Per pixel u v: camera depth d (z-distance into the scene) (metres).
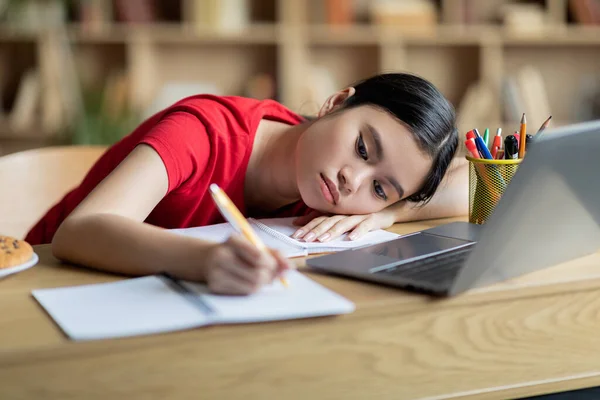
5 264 0.88
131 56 3.41
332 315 0.76
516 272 0.87
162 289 0.80
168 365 0.70
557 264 0.94
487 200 1.19
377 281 0.85
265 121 1.42
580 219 0.87
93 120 3.30
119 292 0.79
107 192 0.99
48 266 0.94
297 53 3.49
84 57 3.54
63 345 0.67
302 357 0.76
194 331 0.71
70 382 0.68
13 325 0.71
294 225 1.23
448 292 0.79
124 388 0.69
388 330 0.79
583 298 0.90
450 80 3.84
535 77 3.62
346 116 1.24
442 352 0.82
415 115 1.22
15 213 1.63
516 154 1.19
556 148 0.75
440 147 1.25
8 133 3.38
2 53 3.52
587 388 0.93
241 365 0.73
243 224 0.81
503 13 3.67
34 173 1.66
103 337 0.67
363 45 3.74
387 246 1.00
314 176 1.23
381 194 1.24
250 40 3.51
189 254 0.83
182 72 3.65
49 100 3.37
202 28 3.40
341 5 3.52
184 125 1.20
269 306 0.74
